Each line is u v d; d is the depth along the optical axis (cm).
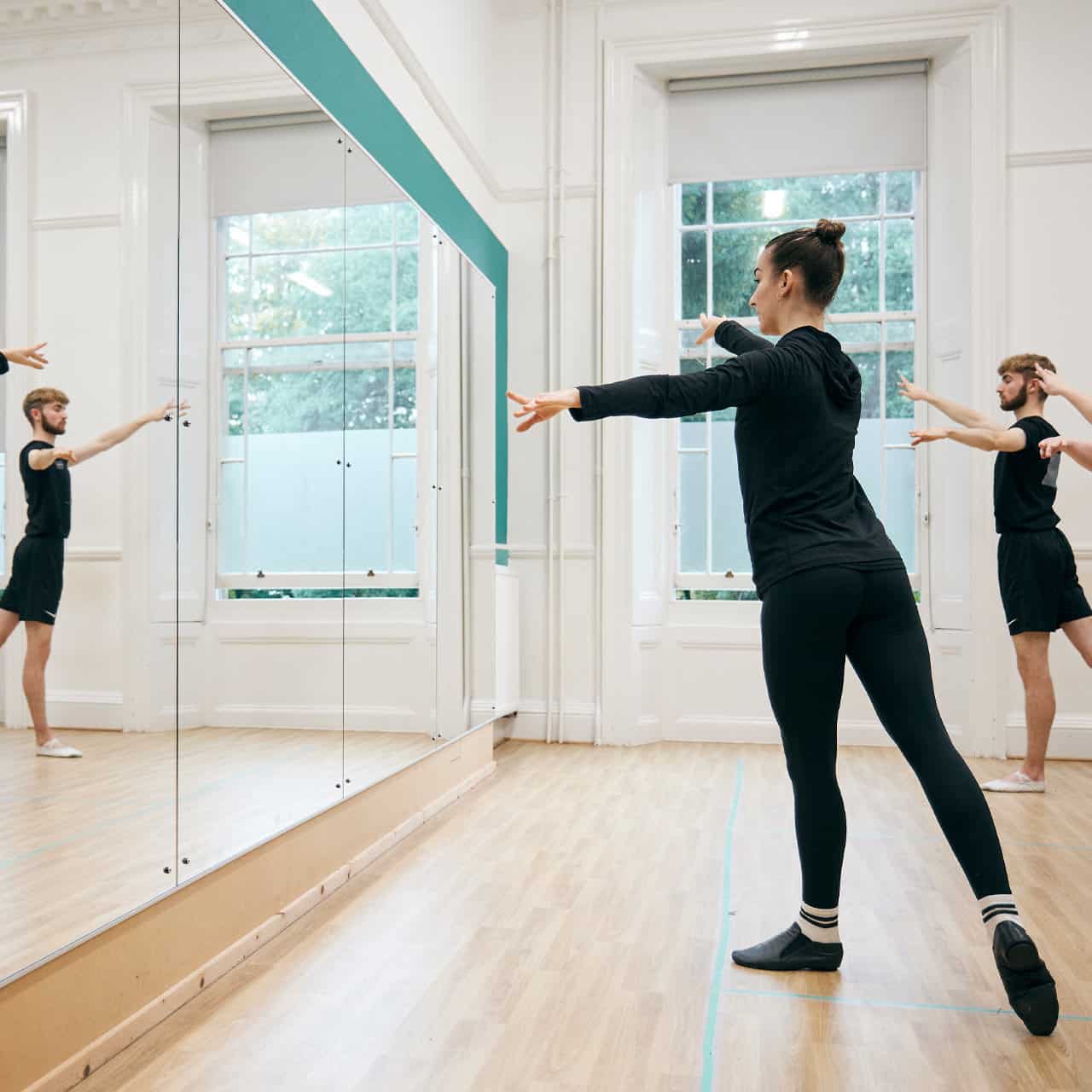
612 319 546
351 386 307
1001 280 516
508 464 561
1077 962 227
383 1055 181
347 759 295
